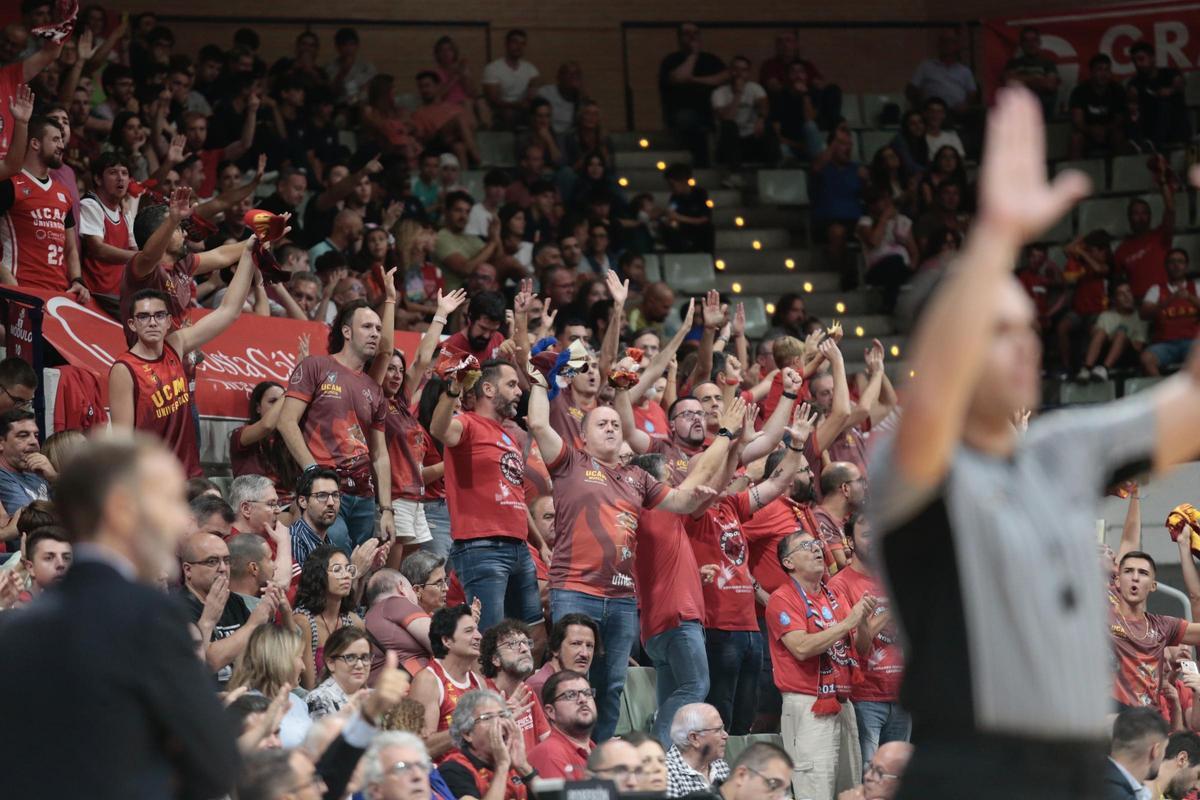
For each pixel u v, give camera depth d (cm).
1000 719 631
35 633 787
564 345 3016
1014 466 658
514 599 2323
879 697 2427
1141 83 4969
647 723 2408
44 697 772
